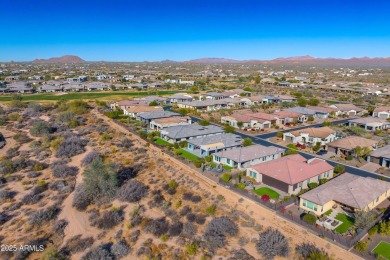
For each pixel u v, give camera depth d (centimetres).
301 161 5731
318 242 3522
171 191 4734
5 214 4175
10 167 5566
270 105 13638
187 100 14125
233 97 14950
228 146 6881
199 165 5841
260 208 4281
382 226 3669
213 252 3359
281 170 5072
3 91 16650
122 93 17412
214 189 4878
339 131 9275
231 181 5219
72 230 3844
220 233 3638
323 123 10019
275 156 6431
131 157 6384
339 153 7012
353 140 7162
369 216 3694
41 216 4044
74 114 10588
